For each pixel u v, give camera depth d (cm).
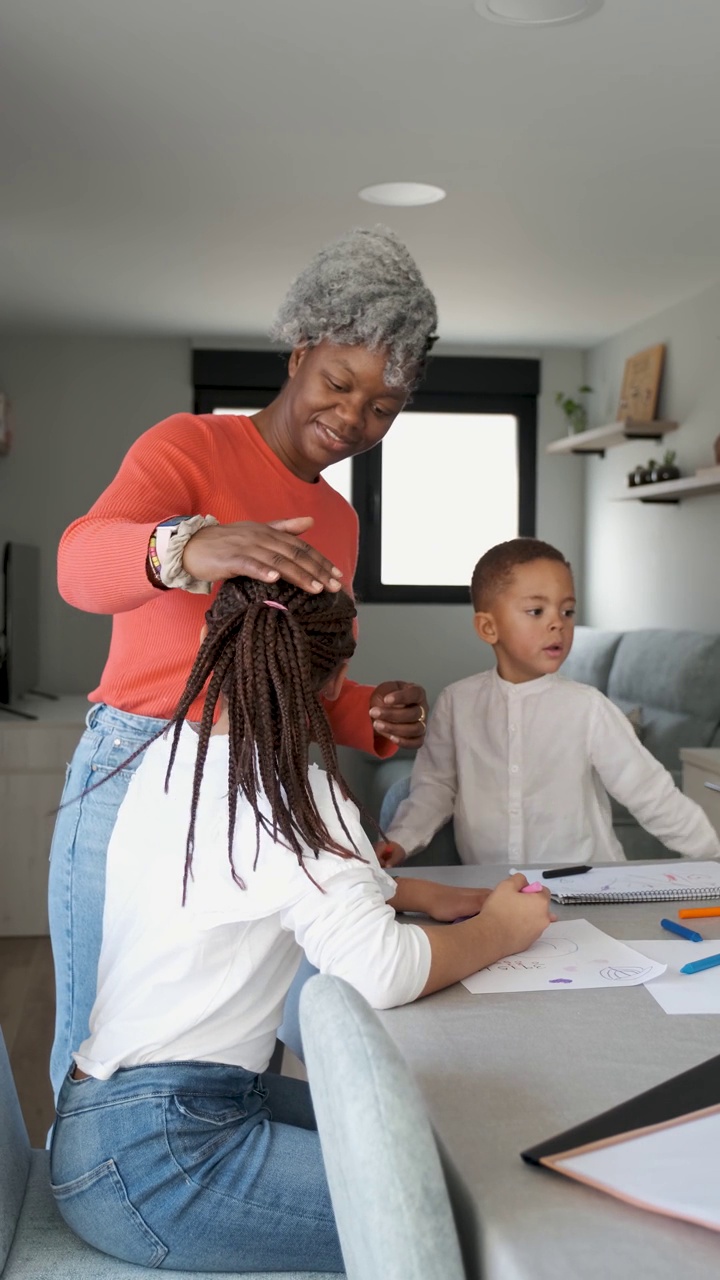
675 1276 62
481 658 580
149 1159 102
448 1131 78
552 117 289
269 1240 104
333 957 99
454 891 129
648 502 489
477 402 572
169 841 106
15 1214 111
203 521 114
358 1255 72
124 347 547
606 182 335
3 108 285
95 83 271
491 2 230
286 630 103
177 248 403
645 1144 73
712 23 239
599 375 557
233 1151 105
